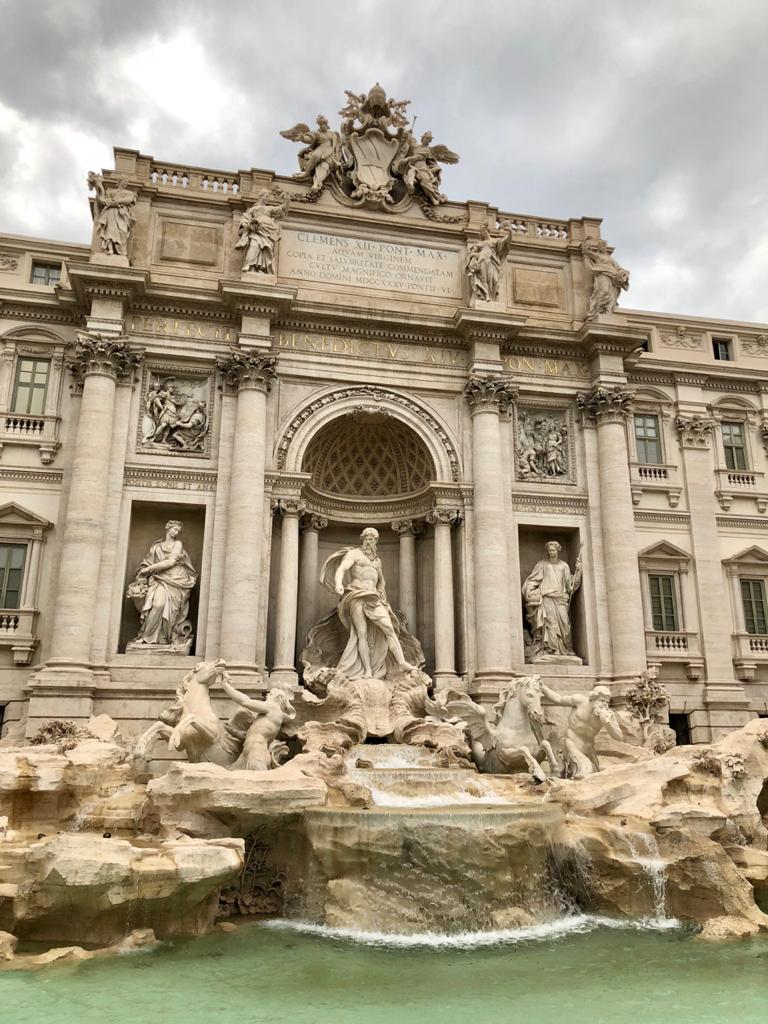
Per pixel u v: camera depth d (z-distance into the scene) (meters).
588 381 32.34
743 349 36.44
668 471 33.66
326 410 29.48
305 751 22.41
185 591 27.12
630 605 29.36
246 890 16.98
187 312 29.11
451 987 12.28
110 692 25.34
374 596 27.38
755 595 33.34
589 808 18.67
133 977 12.64
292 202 31.39
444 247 32.56
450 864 15.73
